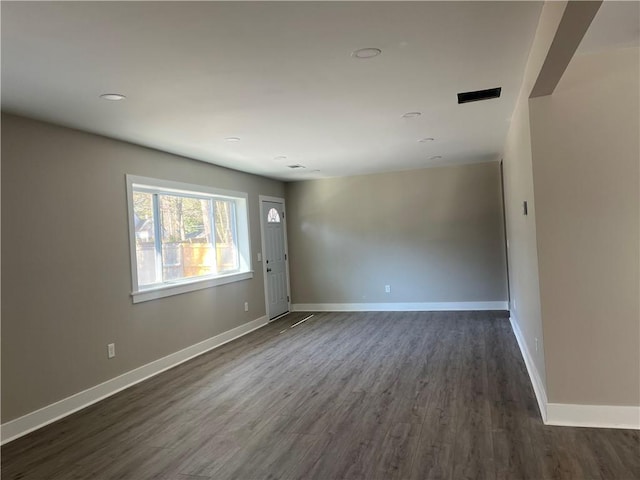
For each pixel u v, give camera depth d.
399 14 2.13
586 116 2.88
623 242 2.84
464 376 4.05
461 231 7.26
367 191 7.71
